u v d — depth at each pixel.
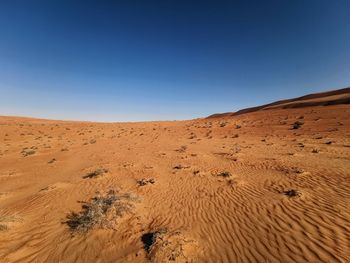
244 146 21.17
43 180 12.65
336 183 8.49
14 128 45.12
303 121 34.72
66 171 14.50
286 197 7.57
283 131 30.59
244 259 4.64
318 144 19.17
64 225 6.84
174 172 12.39
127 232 6.11
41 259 5.25
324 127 28.50
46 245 5.82
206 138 31.08
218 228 6.00
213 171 12.08
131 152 20.78
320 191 7.85
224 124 43.88
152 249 5.11
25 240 6.11
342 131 24.56
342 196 7.26
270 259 4.57
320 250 4.67
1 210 8.28
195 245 5.22
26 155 22.16
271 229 5.68
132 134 41.00
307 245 4.88
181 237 5.51
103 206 7.42
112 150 22.84
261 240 5.26
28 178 13.43
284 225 5.80
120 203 7.63
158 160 16.09
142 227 6.35
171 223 6.48
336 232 5.25
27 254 5.48
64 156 20.66
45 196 9.46
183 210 7.38
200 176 11.28
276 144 21.38
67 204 8.47
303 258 4.49
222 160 14.92
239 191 8.70
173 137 34.41
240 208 7.14
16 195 10.26
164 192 9.30
